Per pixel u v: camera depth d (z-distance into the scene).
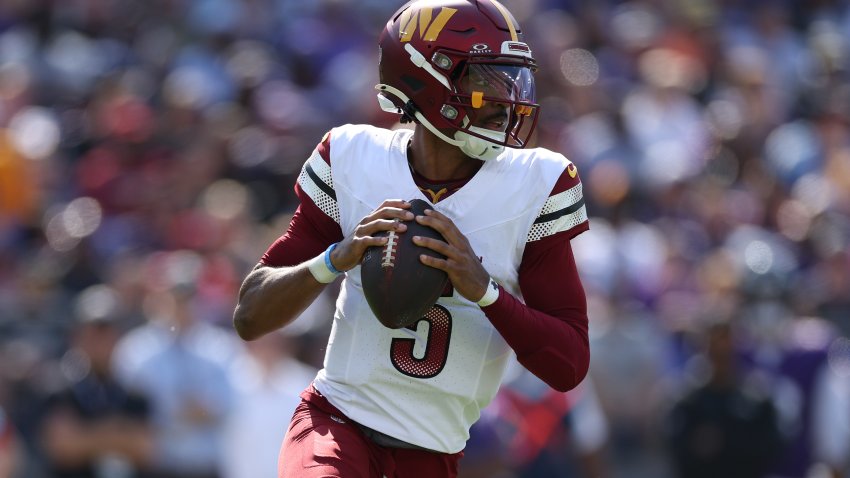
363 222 11.01
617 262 29.53
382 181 11.55
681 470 24.75
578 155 36.66
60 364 25.41
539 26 43.50
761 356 25.48
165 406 23.97
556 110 40.06
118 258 31.80
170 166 37.00
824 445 24.84
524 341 11.12
